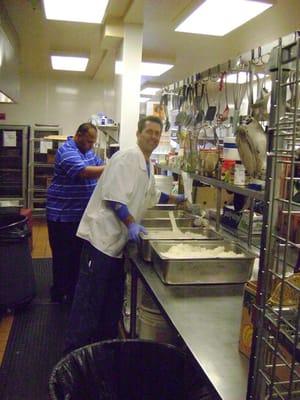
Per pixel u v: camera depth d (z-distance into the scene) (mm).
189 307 1533
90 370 1570
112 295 2480
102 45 4156
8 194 6461
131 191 2188
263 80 2018
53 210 3180
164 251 1990
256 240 2340
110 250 2305
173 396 1581
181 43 4668
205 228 2506
